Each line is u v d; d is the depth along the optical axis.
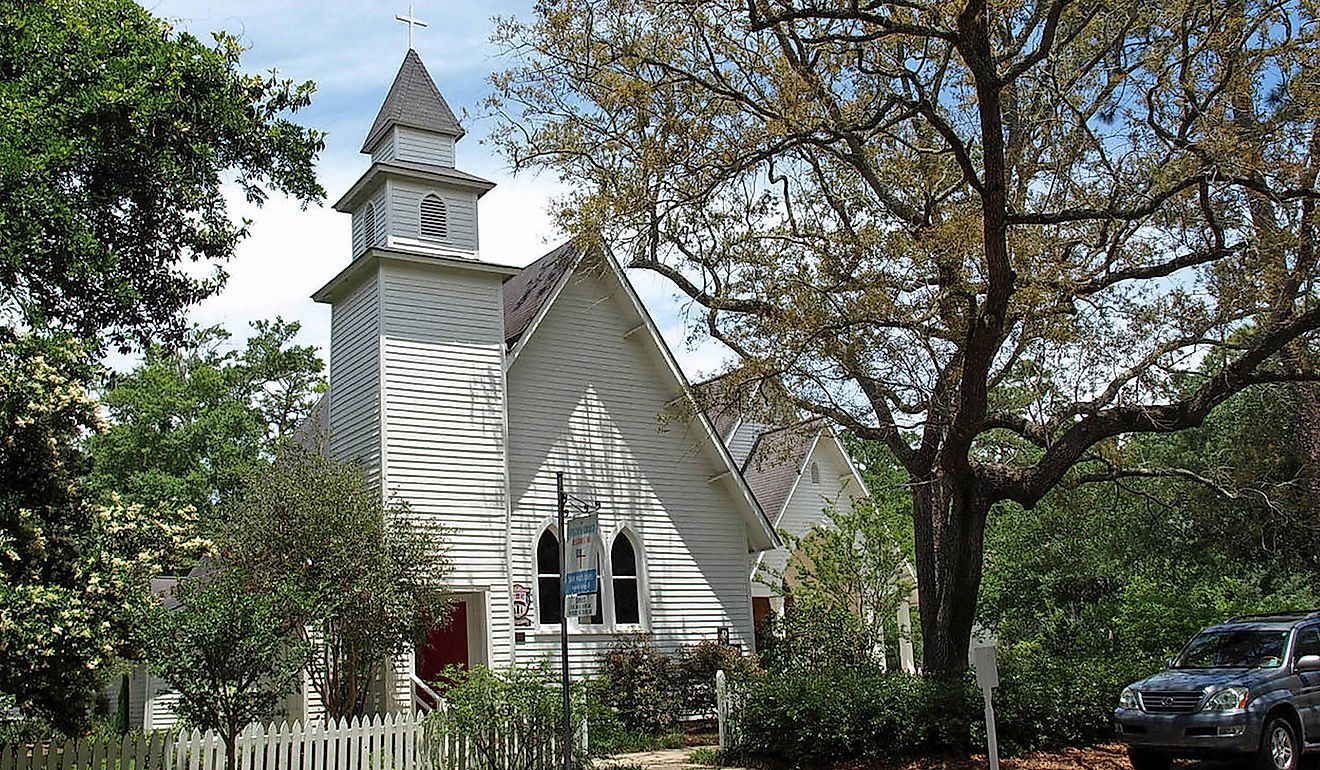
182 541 15.40
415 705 21.77
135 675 28.97
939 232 17.62
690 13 18.66
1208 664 17.56
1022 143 20.33
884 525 27.25
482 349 24.23
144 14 19.72
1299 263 17.95
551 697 16.22
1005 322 18.42
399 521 20.48
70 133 17.75
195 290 21.27
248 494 20.06
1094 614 28.77
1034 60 15.90
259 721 16.62
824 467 33.56
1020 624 32.66
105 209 19.50
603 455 25.92
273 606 16.16
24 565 13.72
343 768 15.10
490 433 23.86
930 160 20.70
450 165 25.42
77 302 19.25
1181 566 30.45
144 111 17.97
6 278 17.48
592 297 26.69
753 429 35.28
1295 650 16.97
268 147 20.94
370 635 19.27
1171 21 18.08
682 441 27.27
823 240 19.73
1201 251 19.00
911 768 17.41
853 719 17.94
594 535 15.32
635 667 23.41
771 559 31.84
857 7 16.08
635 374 26.95
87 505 15.11
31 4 17.91
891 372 20.05
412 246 24.28
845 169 21.83
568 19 19.80
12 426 14.49
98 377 18.44
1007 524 36.38
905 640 32.25
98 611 13.71
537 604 24.06
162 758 13.86
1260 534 26.73
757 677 20.31
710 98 19.59
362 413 23.56
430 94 25.75
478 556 23.11
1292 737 16.09
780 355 19.17
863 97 20.14
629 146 20.88
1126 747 18.62
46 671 13.36
